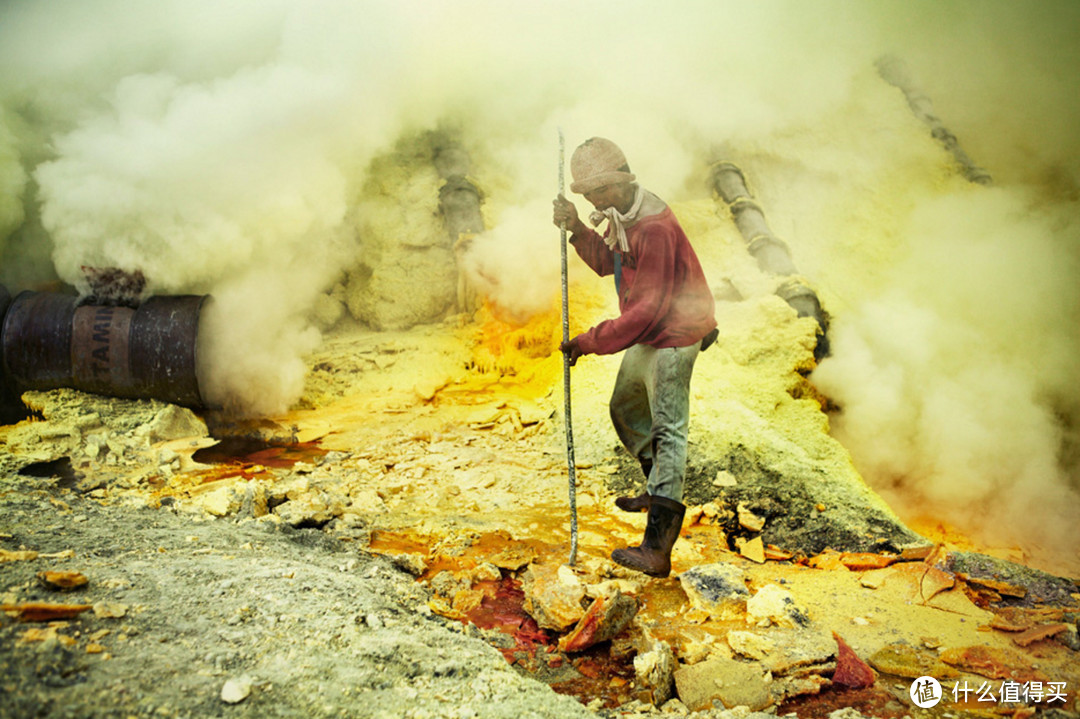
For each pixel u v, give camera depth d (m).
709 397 6.09
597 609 3.25
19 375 6.11
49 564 2.68
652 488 3.36
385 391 7.59
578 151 3.36
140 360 6.14
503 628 3.42
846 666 3.00
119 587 2.57
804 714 2.72
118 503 4.60
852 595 3.77
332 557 3.87
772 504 4.91
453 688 2.39
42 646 1.99
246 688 2.04
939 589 3.77
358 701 2.15
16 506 3.52
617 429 3.84
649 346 3.45
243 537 3.82
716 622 3.46
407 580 3.76
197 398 6.36
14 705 1.70
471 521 4.73
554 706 2.45
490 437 6.43
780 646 3.14
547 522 4.76
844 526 4.61
